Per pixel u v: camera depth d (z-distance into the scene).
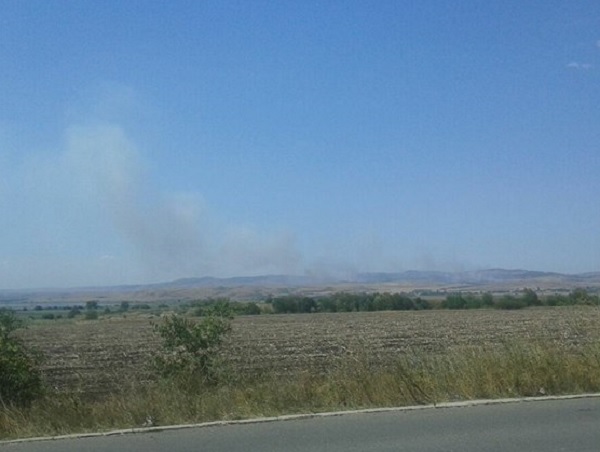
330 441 9.77
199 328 15.66
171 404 11.80
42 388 13.90
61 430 10.75
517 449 9.32
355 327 65.69
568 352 15.49
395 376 13.05
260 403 11.99
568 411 11.62
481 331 51.56
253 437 10.05
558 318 64.81
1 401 12.06
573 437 9.94
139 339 56.56
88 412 11.51
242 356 33.47
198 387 14.05
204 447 9.55
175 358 15.41
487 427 10.53
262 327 69.50
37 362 14.38
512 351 14.49
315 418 11.23
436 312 100.31
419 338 47.22
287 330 63.25
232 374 15.23
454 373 13.32
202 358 15.34
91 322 92.88
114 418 11.25
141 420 11.17
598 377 13.57
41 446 9.80
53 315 119.88
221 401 12.00
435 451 9.23
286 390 12.65
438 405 12.08
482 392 12.88
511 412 11.56
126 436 10.29
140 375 25.72
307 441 9.78
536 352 14.36
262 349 40.31
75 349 45.56
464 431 10.30
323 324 73.31
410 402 12.32
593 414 11.39
